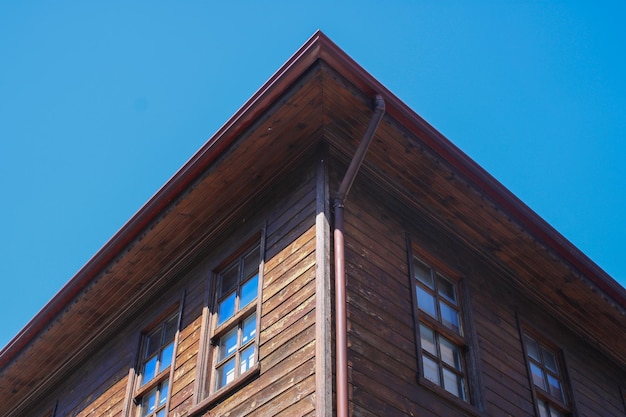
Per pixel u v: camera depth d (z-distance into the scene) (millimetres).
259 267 7676
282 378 6395
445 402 6957
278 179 8148
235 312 7805
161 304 9352
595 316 10070
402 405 6434
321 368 5969
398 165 7977
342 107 7316
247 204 8469
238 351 7438
